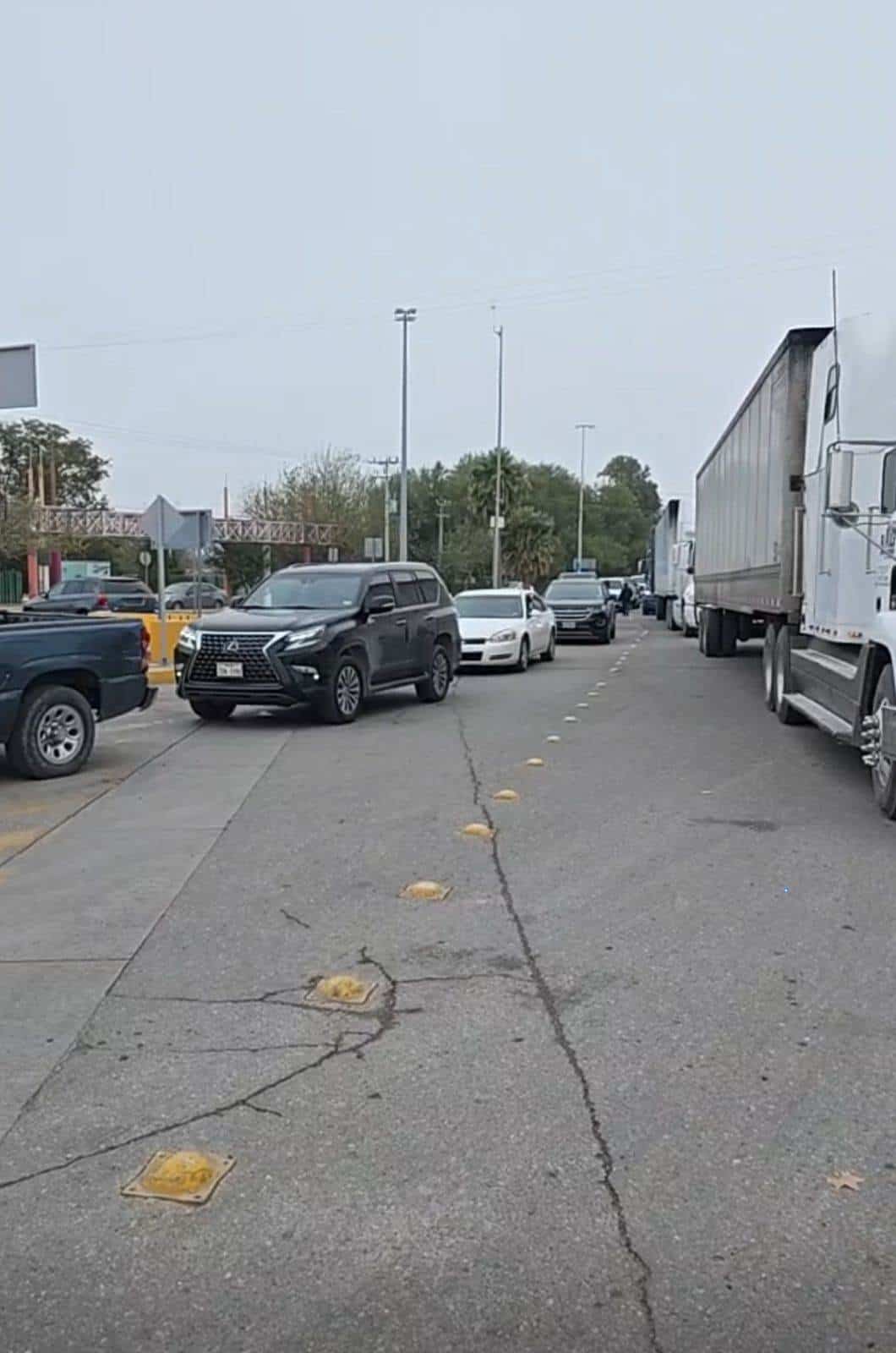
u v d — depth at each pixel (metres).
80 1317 2.88
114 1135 3.76
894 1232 3.20
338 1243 3.16
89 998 4.95
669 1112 3.89
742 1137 3.73
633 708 15.18
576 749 11.58
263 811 8.68
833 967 5.29
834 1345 2.76
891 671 8.42
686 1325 2.83
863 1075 4.18
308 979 5.13
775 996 4.93
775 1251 3.12
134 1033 4.57
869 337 10.08
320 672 13.31
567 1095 4.02
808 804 8.84
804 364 12.27
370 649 14.27
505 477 63.22
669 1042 4.46
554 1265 3.06
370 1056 4.33
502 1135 3.74
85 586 37.38
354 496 66.56
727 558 18.45
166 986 5.07
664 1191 3.41
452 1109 3.91
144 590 37.91
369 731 13.10
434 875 6.80
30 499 50.47
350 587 14.62
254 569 58.97
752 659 23.80
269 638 13.23
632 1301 2.92
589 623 29.16
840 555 10.23
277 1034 4.54
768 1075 4.18
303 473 67.56
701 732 12.77
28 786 9.77
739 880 6.70
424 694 15.93
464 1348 2.76
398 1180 3.47
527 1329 2.82
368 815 8.47
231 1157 3.61
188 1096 4.02
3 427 73.31
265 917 6.04
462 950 5.49
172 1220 3.28
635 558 103.69
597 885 6.60
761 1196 3.38
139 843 7.71
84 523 54.12
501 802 8.91
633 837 7.75
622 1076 4.16
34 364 10.65
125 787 9.71
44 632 10.18
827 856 7.27
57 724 10.22
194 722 13.91
